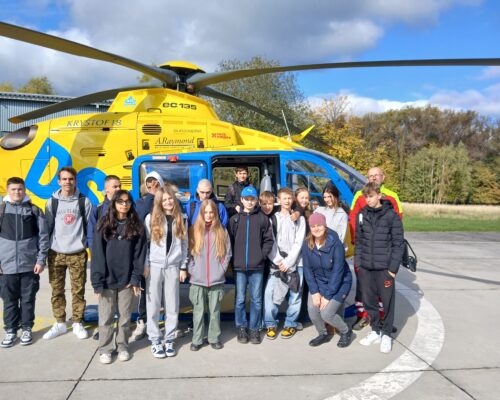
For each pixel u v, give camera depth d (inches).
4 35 165.9
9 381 128.8
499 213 1001.5
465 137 2361.0
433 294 248.5
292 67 209.0
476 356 153.9
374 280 161.0
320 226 152.0
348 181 214.1
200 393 122.5
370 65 197.8
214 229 151.6
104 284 141.2
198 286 153.7
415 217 922.7
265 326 174.2
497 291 257.9
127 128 227.8
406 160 1856.5
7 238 154.1
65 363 142.5
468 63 181.8
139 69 220.7
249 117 844.0
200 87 251.0
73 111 782.5
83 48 184.9
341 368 141.6
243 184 221.0
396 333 177.9
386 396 122.2
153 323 149.0
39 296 233.0
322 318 159.5
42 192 228.2
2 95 759.7
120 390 123.6
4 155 230.2
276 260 163.9
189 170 205.6
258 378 133.0
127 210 140.6
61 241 163.0
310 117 1074.7
